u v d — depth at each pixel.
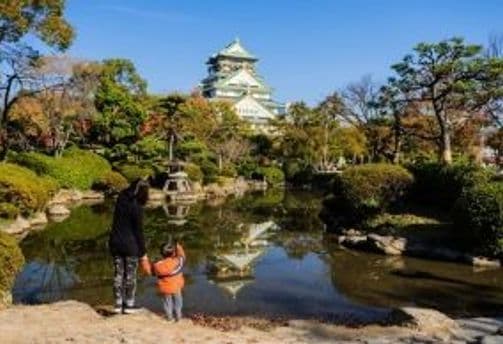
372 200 22.28
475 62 30.75
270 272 15.82
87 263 16.70
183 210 32.81
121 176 40.97
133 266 9.31
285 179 62.69
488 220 16.97
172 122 50.09
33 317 8.95
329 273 15.81
